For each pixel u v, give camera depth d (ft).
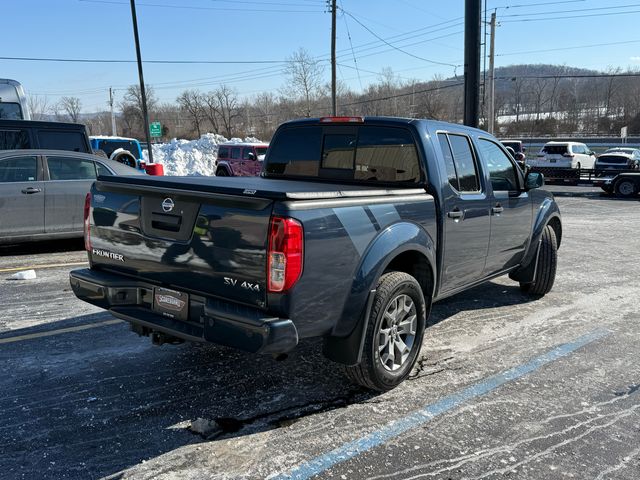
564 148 90.53
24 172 27.02
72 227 28.40
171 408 11.88
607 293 22.20
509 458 10.10
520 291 22.26
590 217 49.16
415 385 13.17
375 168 14.66
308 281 10.12
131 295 12.05
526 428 11.19
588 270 26.73
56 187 27.68
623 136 141.69
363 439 10.68
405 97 249.34
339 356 11.62
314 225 10.14
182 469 9.64
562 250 32.42
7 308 18.93
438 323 18.02
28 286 21.84
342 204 10.89
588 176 80.28
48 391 12.62
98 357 14.69
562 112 364.58
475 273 16.49
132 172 30.91
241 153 84.07
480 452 10.28
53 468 9.61
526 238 19.26
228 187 10.41
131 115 270.67
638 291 22.53
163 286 11.59
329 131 15.57
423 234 13.08
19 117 42.34
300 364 14.34
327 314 10.73
